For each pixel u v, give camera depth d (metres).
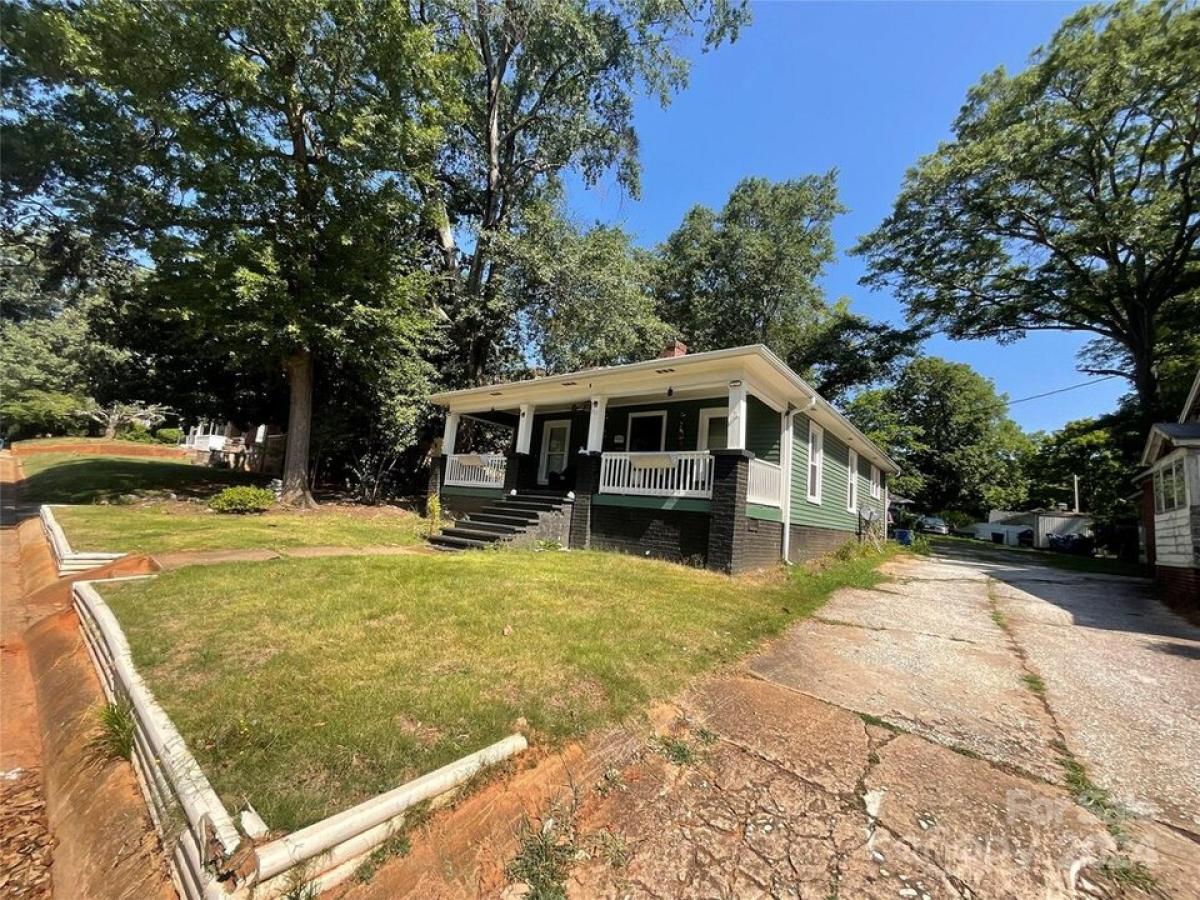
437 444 17.09
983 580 10.26
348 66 11.31
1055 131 17.34
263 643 3.65
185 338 12.45
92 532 8.09
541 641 3.93
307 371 13.25
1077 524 30.69
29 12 9.37
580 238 16.52
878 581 9.21
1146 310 18.58
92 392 17.16
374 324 12.52
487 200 17.83
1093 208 18.11
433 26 13.05
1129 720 3.46
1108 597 8.60
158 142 11.51
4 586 6.29
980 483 36.56
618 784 2.56
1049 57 17.34
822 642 4.98
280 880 1.71
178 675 3.15
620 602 5.24
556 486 13.02
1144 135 17.11
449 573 5.89
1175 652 5.12
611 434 12.10
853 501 15.84
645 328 17.41
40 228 12.27
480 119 17.89
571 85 17.42
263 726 2.58
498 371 18.11
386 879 1.86
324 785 2.18
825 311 27.66
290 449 13.10
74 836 2.21
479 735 2.62
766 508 9.09
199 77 10.33
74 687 3.53
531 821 2.24
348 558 6.59
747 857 2.11
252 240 11.01
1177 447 7.86
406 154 12.48
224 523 9.97
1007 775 2.75
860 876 2.02
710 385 8.70
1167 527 8.48
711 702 3.45
